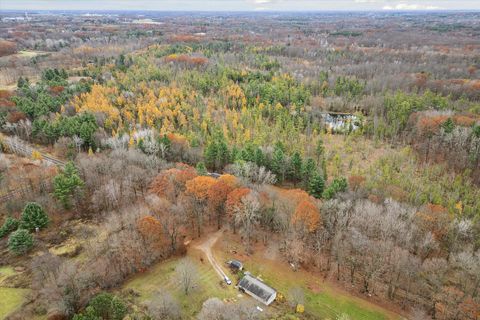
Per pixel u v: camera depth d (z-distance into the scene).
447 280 84.81
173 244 95.50
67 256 94.12
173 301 77.44
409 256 86.44
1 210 113.06
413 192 121.50
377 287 87.62
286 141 164.12
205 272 89.81
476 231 101.50
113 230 98.50
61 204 113.19
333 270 92.62
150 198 105.94
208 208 104.94
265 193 109.56
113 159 130.25
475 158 142.88
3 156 136.88
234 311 74.12
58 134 160.38
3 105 182.50
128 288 83.94
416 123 173.50
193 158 147.12
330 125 194.75
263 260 95.12
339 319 75.62
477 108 189.62
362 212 98.75
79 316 65.94
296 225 95.12
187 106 191.62
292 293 83.31
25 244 95.56
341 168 150.75
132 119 180.62
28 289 84.50
